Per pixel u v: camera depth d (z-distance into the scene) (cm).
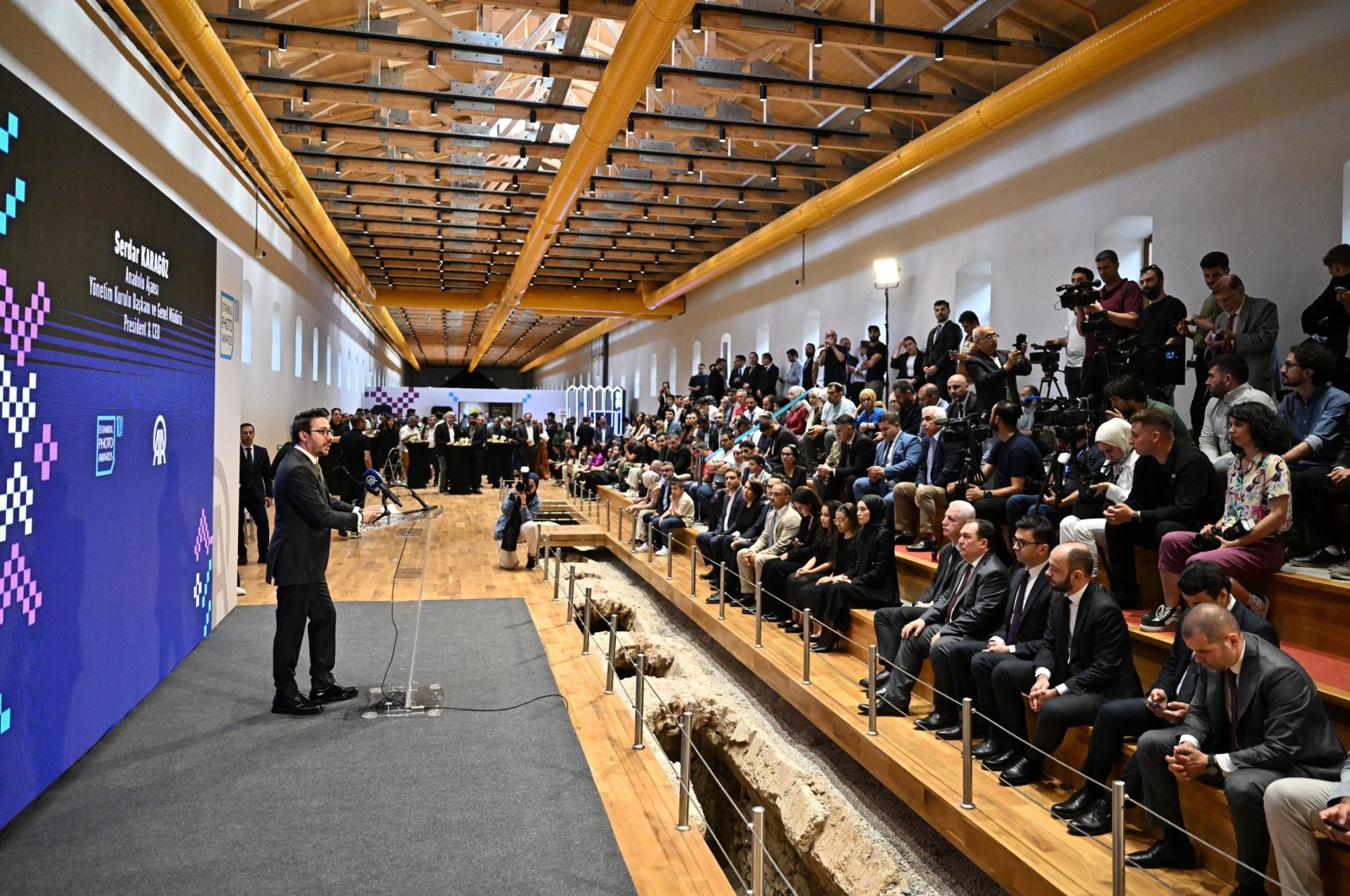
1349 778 279
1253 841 300
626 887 306
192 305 605
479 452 1906
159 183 782
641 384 2786
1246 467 436
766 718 671
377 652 618
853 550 652
